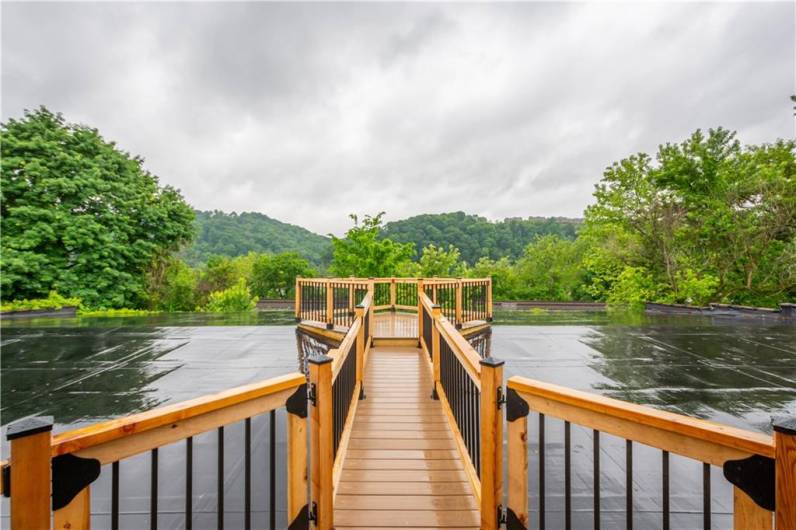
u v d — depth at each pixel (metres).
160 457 3.26
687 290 15.27
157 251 18.70
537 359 6.41
